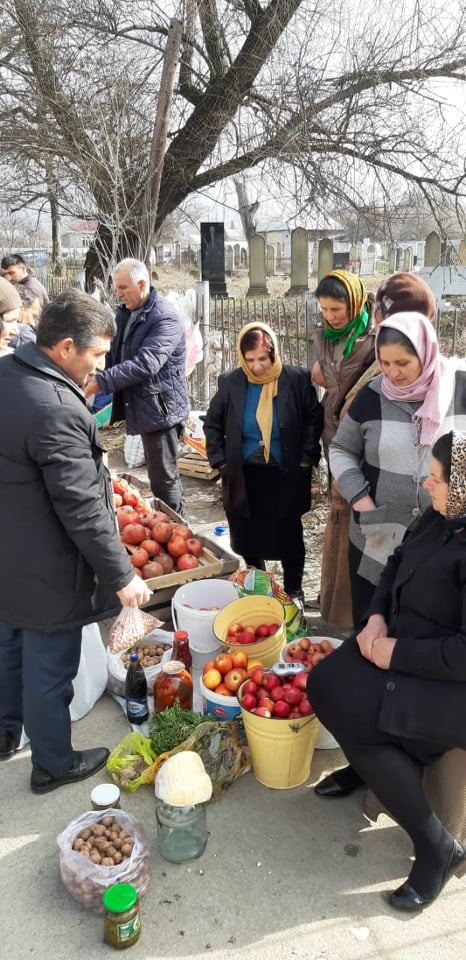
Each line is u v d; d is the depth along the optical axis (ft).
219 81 36.29
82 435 8.03
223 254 41.70
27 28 33.58
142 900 7.98
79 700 11.00
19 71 34.58
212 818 9.16
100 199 33.88
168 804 8.20
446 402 8.91
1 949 7.47
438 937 7.52
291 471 12.88
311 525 18.02
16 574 8.32
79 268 52.08
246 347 12.32
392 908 7.86
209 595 12.64
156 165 27.20
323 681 8.06
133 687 10.45
